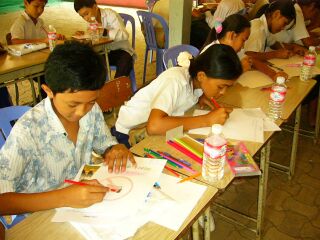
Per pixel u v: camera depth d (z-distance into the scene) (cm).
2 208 89
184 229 88
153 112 137
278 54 241
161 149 127
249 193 217
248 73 213
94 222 88
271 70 209
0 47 261
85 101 94
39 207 89
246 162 118
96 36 307
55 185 116
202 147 127
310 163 248
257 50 246
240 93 184
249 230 188
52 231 86
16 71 236
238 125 144
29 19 311
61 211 92
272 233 185
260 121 149
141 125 169
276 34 273
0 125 136
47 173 112
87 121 118
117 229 86
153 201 96
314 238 182
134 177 104
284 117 156
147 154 122
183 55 227
